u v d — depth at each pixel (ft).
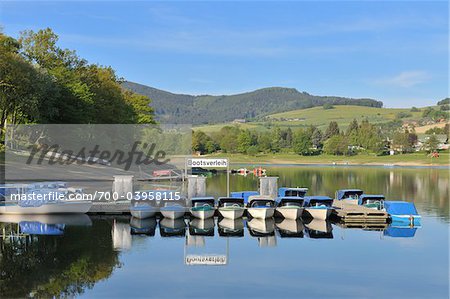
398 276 88.84
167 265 95.61
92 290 80.18
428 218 157.89
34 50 269.64
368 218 145.59
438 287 82.74
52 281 84.94
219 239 121.19
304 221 149.48
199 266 94.89
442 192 245.04
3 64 221.66
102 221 144.97
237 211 147.74
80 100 266.98
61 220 144.66
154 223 143.64
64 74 270.26
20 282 84.23
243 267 94.48
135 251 107.24
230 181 317.83
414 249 110.32
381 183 308.81
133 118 362.94
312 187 274.16
